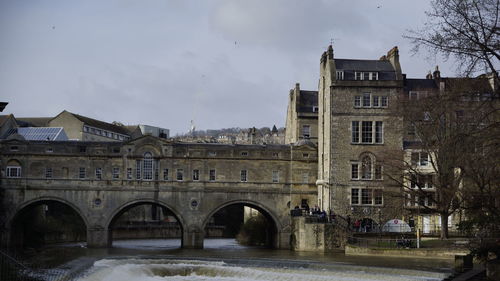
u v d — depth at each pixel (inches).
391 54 3272.6
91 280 2076.8
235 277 2225.6
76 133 4936.0
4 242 3179.1
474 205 1707.7
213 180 3297.2
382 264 2203.5
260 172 3316.9
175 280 2193.7
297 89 3971.5
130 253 2869.1
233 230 4963.1
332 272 2102.6
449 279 1808.6
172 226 4729.3
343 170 3100.4
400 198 2898.6
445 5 1400.1
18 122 4869.6
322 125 3341.5
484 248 1748.3
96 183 3250.5
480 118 1525.6
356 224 3011.8
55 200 3235.7
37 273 2059.5
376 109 3125.0
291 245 3159.5
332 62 3164.4
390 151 2950.3
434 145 2512.3
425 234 2822.3
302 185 3334.2
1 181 3213.6
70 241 4010.8
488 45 1360.7
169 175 3280.0
